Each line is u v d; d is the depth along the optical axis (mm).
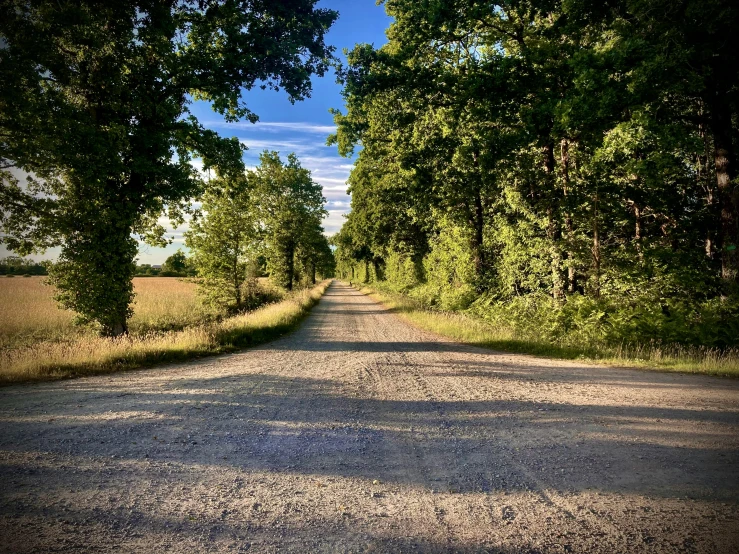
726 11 9719
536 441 4598
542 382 7668
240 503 3184
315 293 41375
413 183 18328
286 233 38438
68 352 9289
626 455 4180
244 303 24188
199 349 11164
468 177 16547
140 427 4906
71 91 12305
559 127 12117
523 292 18500
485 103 14344
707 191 16828
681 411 5688
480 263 21625
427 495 3357
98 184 11578
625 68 11172
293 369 8922
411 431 4941
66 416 5320
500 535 2783
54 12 9547
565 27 13203
